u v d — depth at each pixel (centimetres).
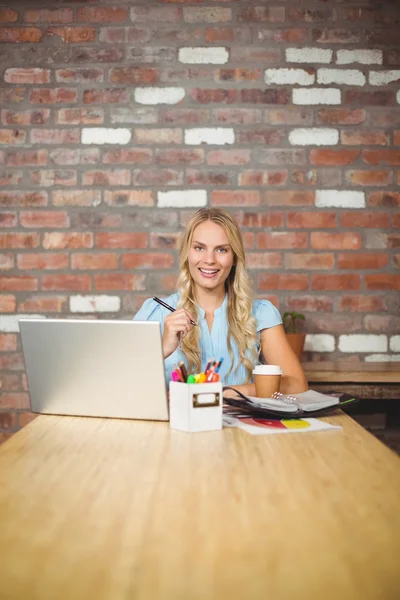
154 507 94
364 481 106
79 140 298
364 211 296
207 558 76
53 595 67
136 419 156
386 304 296
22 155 298
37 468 115
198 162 296
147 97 297
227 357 209
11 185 298
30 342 160
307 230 296
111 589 69
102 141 297
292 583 70
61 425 150
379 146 296
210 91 296
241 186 296
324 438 138
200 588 69
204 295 212
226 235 207
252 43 297
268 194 296
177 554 77
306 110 296
